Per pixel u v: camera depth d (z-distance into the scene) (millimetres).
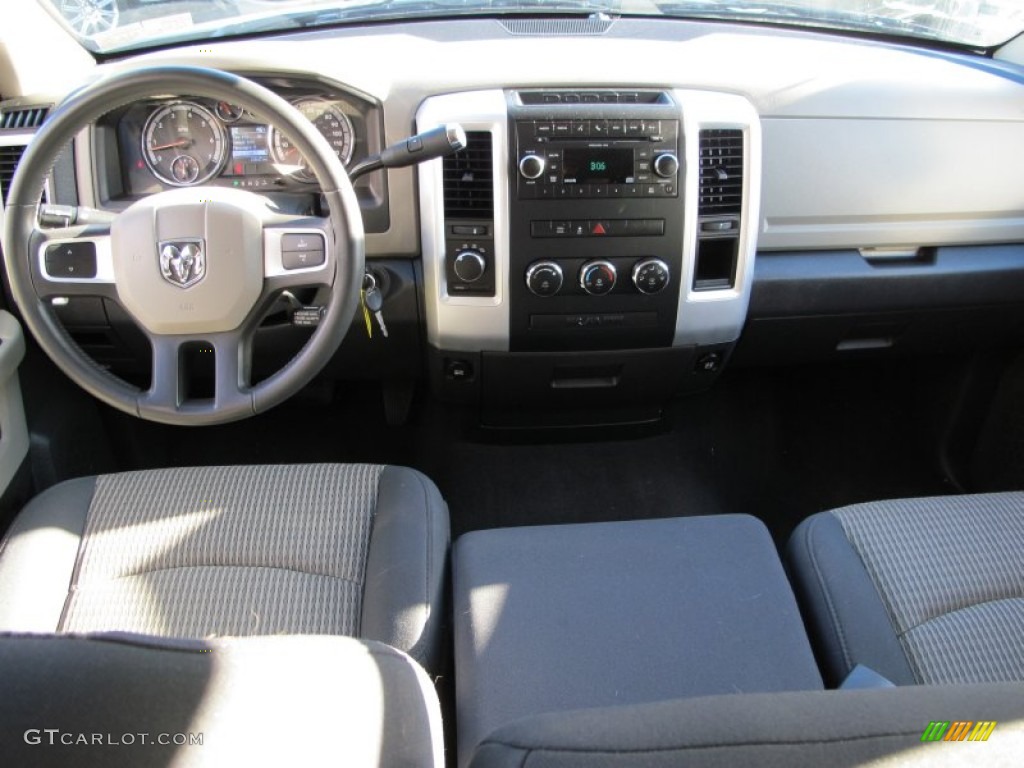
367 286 1502
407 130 1533
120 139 1557
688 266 1601
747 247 1621
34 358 1678
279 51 1573
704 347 1732
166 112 1534
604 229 1547
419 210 1566
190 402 1278
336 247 1191
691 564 1248
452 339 1660
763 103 1587
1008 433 1975
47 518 1256
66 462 1759
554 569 1237
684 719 604
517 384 1796
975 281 1751
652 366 1761
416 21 1796
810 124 1608
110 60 1722
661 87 1552
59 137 1140
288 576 1198
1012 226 1729
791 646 1134
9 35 1505
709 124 1516
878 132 1624
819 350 1877
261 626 1136
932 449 2152
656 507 2061
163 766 536
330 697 639
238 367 1262
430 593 1167
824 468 2146
